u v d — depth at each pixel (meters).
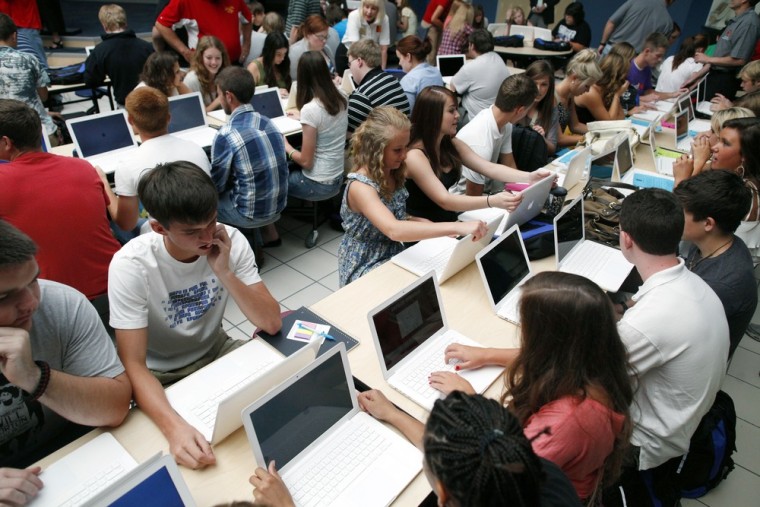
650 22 5.43
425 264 2.15
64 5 9.59
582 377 1.11
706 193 1.76
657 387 1.57
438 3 6.32
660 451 1.63
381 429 1.37
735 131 2.44
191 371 1.72
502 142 3.05
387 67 6.17
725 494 2.08
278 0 9.11
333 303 1.92
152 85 3.48
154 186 1.34
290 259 3.54
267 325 1.66
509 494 0.69
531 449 0.75
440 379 1.52
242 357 1.59
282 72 4.46
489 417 0.76
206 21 4.57
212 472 1.25
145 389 1.39
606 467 1.22
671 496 1.80
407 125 2.07
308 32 4.49
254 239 3.35
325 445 1.30
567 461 1.08
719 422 1.93
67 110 5.45
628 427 1.17
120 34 4.27
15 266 1.01
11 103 1.93
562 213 2.24
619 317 1.91
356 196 2.12
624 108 4.46
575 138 3.83
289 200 4.25
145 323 1.49
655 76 5.52
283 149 3.02
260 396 1.30
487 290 1.86
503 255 1.98
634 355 1.50
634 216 1.57
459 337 1.74
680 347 1.47
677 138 3.85
